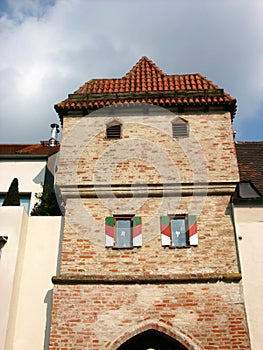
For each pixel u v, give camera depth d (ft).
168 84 56.90
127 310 39.70
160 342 43.55
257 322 40.04
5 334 39.27
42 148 71.92
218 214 44.52
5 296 41.04
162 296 40.19
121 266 42.09
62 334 38.88
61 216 47.70
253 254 43.27
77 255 42.88
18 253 43.70
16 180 52.80
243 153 61.82
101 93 52.29
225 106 50.72
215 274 40.78
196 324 38.83
